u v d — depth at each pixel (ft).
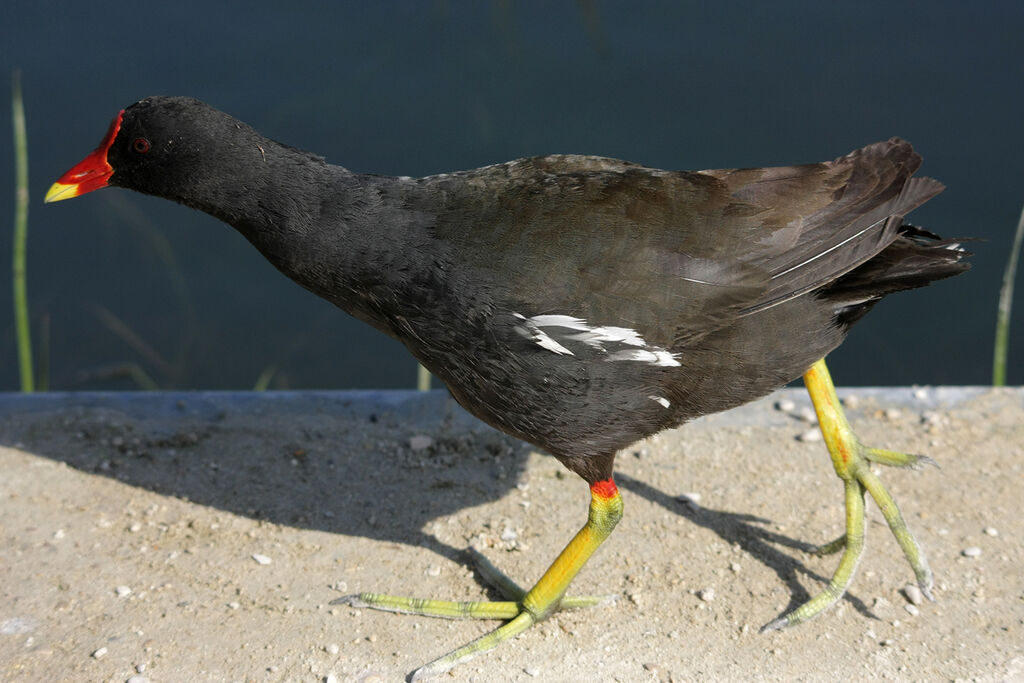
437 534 13.60
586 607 12.26
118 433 15.61
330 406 16.30
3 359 21.43
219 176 11.32
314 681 11.20
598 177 11.23
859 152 11.46
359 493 14.38
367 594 12.29
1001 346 16.42
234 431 15.74
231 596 12.50
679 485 14.37
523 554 13.17
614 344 10.62
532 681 11.21
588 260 10.68
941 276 11.07
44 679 11.18
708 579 12.68
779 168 11.31
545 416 11.04
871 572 12.71
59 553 13.15
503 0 26.22
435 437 15.49
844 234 10.89
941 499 13.91
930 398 16.03
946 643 11.59
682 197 10.98
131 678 11.14
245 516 13.92
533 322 10.58
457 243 10.93
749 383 11.32
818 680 11.10
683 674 11.24
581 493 14.30
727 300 10.71
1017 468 14.44
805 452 14.99
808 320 11.19
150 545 13.34
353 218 11.17
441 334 11.06
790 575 12.71
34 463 14.85
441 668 11.30
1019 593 12.26
